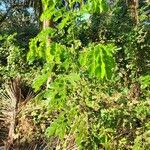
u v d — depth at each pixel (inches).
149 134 183.8
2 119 355.9
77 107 177.2
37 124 337.1
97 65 116.9
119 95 222.7
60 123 162.1
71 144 252.5
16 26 732.7
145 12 344.8
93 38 457.7
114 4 468.1
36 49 147.9
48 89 160.6
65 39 154.6
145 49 315.3
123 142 198.4
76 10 140.9
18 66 491.8
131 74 291.3
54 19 143.9
